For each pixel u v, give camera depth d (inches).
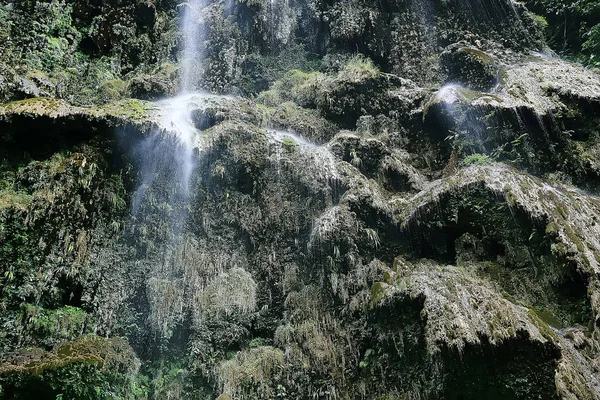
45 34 299.3
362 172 262.5
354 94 306.7
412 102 301.4
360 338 208.7
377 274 215.3
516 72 308.3
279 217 241.8
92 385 175.3
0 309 176.1
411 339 189.8
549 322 189.5
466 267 217.3
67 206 203.5
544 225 207.9
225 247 234.5
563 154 269.4
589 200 230.8
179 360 206.4
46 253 193.5
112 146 224.7
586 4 406.9
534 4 444.5
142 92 291.3
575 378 156.2
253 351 209.8
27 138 209.6
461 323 169.0
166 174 235.0
